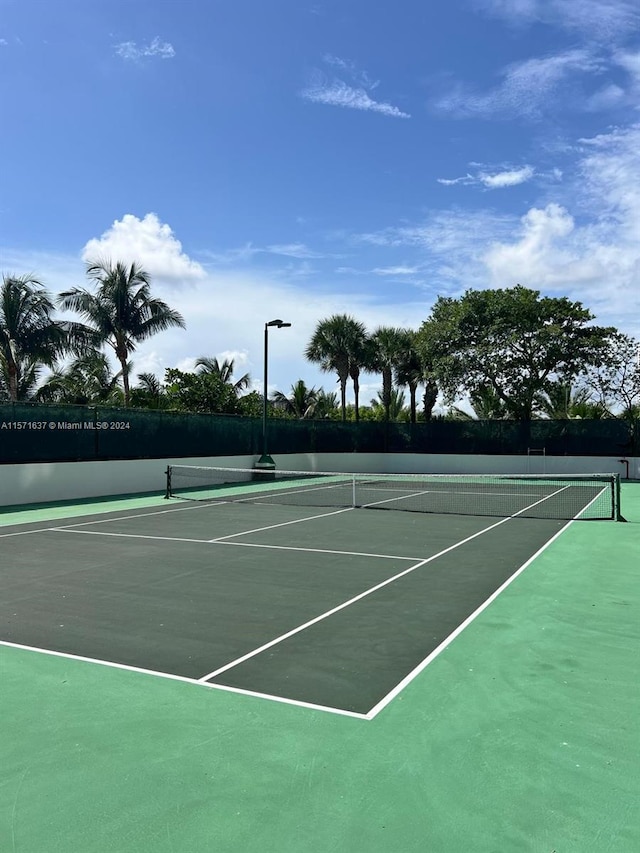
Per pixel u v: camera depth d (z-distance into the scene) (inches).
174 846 116.6
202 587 315.3
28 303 1103.6
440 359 1122.0
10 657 215.8
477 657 213.9
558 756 148.2
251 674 199.9
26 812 126.6
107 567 363.6
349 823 123.1
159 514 609.9
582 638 233.1
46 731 161.0
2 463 679.1
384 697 181.5
